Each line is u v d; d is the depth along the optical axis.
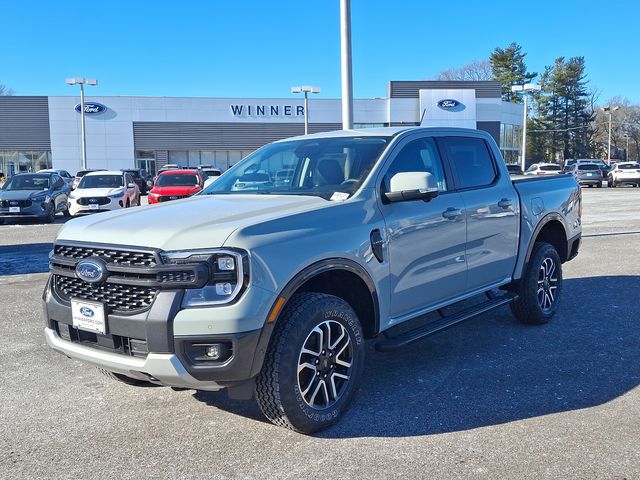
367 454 3.50
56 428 3.96
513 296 5.77
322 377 3.79
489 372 4.86
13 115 56.09
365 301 4.20
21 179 20.66
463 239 4.95
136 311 3.39
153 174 57.56
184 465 3.42
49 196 19.80
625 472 3.25
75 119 56.28
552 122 92.88
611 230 14.52
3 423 4.05
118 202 20.16
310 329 3.64
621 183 38.66
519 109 65.38
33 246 13.56
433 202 4.72
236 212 3.82
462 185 5.14
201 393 4.56
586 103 93.50
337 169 4.52
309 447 3.61
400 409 4.14
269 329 3.43
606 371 4.84
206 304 3.30
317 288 4.08
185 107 57.12
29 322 6.80
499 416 4.00
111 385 4.77
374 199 4.25
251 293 3.34
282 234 3.58
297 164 4.78
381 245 4.16
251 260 3.36
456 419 3.96
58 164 56.66
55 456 3.56
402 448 3.57
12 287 8.85
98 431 3.90
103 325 3.50
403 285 4.39
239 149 58.22
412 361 5.18
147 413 4.19
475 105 59.16
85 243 3.66
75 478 3.29
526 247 5.82
